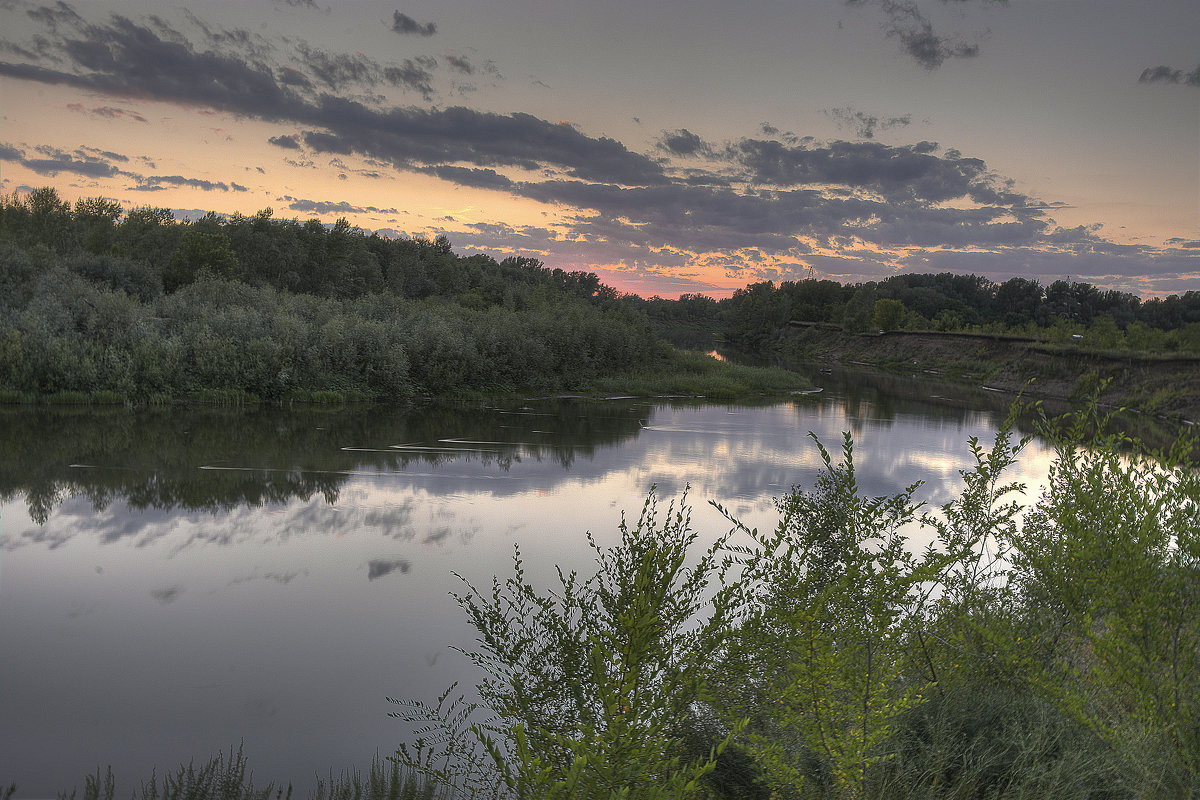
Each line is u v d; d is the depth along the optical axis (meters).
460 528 11.77
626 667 2.95
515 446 20.00
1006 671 4.54
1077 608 4.12
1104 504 3.84
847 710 3.33
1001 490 4.95
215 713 6.19
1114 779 3.43
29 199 63.38
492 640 4.23
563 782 2.56
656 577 3.27
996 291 151.62
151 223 61.28
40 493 13.14
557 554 10.48
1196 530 3.52
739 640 3.85
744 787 3.75
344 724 5.98
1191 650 3.44
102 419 21.05
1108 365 45.12
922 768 3.71
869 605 3.70
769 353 98.88
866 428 26.66
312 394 27.83
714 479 16.30
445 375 31.73
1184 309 111.12
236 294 34.06
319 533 11.34
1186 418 34.62
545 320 38.78
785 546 10.22
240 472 15.32
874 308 103.19
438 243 78.00
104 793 4.96
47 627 7.87
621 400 33.94
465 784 4.74
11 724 5.96
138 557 10.10
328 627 7.97
